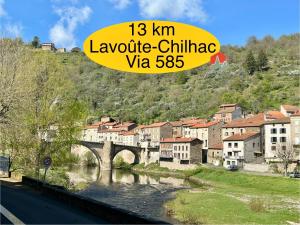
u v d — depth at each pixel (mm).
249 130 104625
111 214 16125
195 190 62969
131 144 141250
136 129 148375
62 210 18625
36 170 37594
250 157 97438
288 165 80438
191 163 107750
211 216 36969
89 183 69750
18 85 37188
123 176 95562
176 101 185250
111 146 116188
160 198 53125
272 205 44906
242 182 70438
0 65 37562
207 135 114438
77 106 39594
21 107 37062
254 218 35906
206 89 197625
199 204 44969
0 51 38500
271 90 171500
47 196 23953
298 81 173500
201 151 111062
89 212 18078
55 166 40094
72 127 39000
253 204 41625
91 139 166000
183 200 48312
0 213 17109
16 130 37281
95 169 117625
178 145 114125
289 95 160375
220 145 109250
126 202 48969
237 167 86938
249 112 150500
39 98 38125
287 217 36812
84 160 131500
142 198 53062
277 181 65188
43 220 16000
